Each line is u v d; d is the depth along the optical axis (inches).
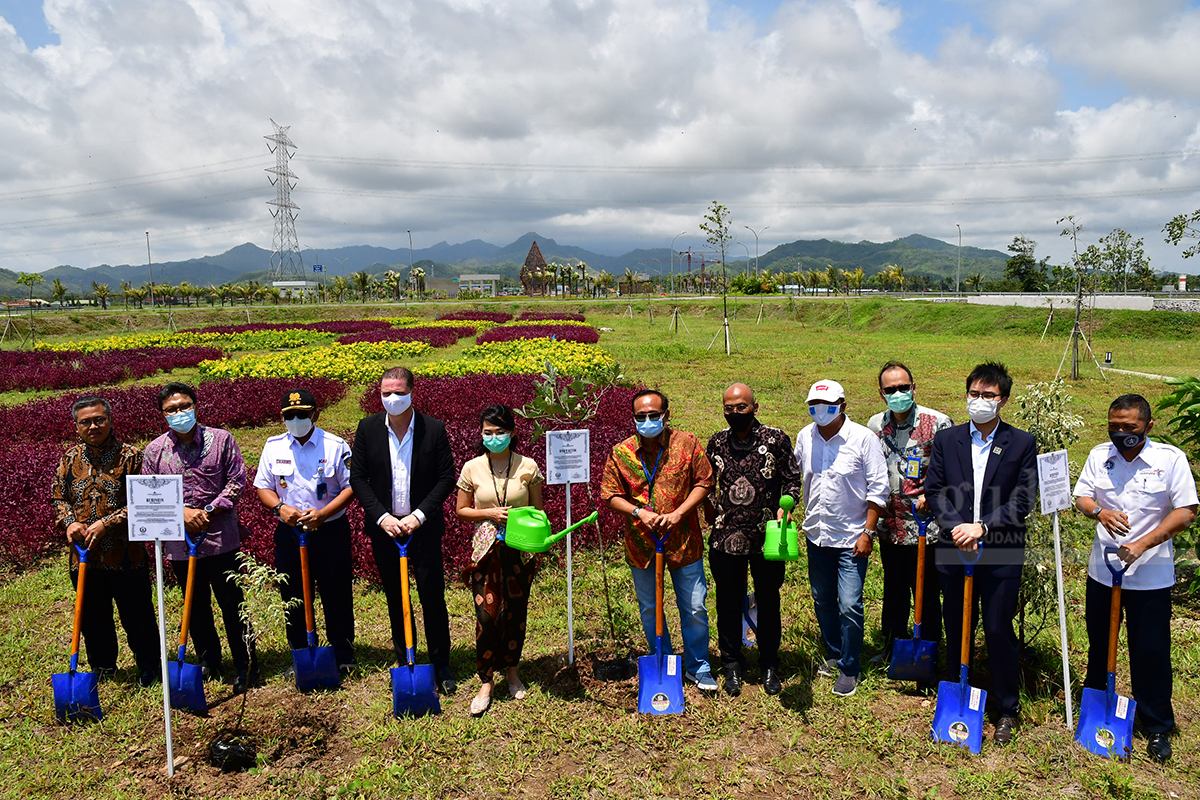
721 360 907.4
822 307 2082.9
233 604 175.6
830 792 139.3
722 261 983.6
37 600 238.8
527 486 174.2
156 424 523.5
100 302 3356.3
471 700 171.6
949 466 157.9
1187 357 887.7
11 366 891.4
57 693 163.9
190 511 167.5
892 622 186.5
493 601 165.8
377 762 148.2
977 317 1476.4
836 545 168.7
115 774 147.6
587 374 667.4
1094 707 150.1
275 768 148.3
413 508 173.6
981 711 150.9
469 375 687.1
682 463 166.1
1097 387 637.3
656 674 166.7
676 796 138.6
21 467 337.7
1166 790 136.6
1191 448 287.4
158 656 182.4
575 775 144.6
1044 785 139.1
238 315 2361.0
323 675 175.8
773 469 167.0
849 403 605.6
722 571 170.7
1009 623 152.4
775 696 170.6
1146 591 146.1
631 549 171.9
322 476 177.2
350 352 1010.7
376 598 237.9
